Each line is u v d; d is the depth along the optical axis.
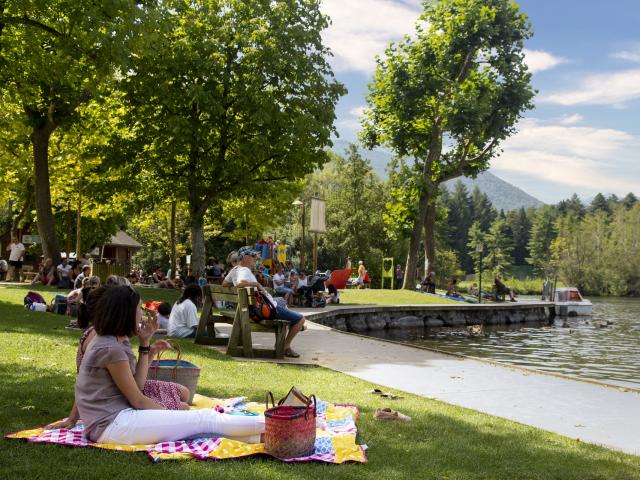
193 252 27.05
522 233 182.25
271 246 33.56
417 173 40.94
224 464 4.65
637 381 14.51
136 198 28.64
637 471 5.29
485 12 38.16
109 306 4.91
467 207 185.62
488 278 137.75
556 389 9.22
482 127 39.09
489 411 7.66
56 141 30.67
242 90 25.06
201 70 24.84
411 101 39.03
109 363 4.88
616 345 22.94
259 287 11.26
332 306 27.22
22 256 33.06
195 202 27.02
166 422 4.99
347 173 69.44
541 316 38.41
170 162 26.86
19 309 16.38
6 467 4.25
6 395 6.41
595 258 111.56
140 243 73.69
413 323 29.78
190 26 25.47
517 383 9.64
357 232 68.44
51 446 4.75
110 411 4.91
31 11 18.88
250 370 9.54
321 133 26.00
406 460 5.14
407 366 11.04
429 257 45.22
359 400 7.67
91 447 4.79
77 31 17.91
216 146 27.03
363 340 14.70
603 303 71.06
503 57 39.38
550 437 6.36
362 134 42.78
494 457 5.43
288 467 4.71
